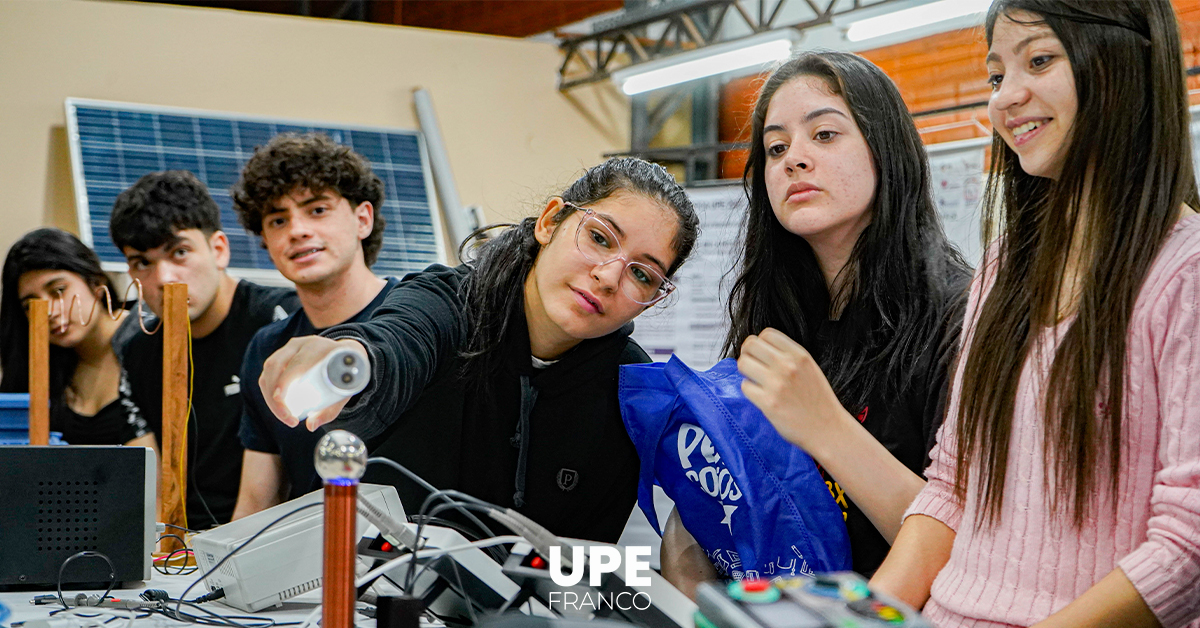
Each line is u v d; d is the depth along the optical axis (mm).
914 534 1294
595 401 1678
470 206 6383
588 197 1566
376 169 5969
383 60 6211
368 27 6168
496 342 1627
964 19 5098
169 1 6074
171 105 5629
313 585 1391
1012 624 1115
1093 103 1125
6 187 5270
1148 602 989
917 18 4836
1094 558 1093
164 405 1993
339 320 2480
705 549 1563
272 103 5887
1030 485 1152
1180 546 981
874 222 1527
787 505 1454
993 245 1338
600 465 1701
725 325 1787
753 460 1477
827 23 5301
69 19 5445
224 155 5539
